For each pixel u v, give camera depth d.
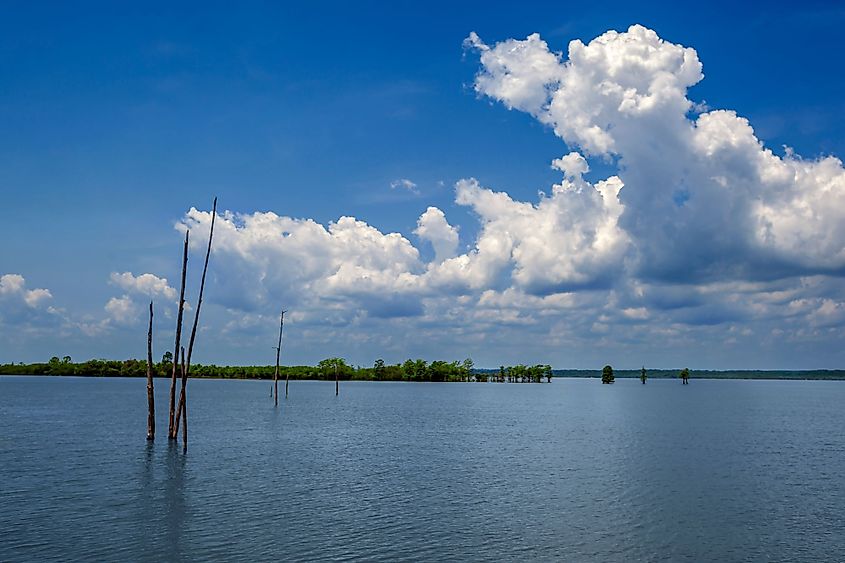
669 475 49.62
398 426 89.06
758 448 66.94
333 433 78.44
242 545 30.52
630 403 160.38
